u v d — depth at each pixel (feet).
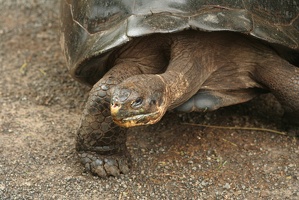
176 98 16.90
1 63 26.84
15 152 19.95
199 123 21.76
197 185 18.11
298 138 20.75
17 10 32.42
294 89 18.86
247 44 18.71
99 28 18.53
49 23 31.09
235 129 21.35
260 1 18.43
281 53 19.53
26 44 28.81
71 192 17.71
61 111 23.04
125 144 18.95
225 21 17.30
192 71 17.69
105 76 17.75
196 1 17.49
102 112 17.58
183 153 19.90
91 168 18.44
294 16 19.51
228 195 17.61
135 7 17.74
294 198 17.43
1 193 17.62
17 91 24.47
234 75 19.27
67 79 25.52
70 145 20.49
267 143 20.49
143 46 18.43
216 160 19.47
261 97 23.38
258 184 18.17
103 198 17.44
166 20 17.08
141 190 17.83
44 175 18.61
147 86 15.40
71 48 19.75
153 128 21.43
